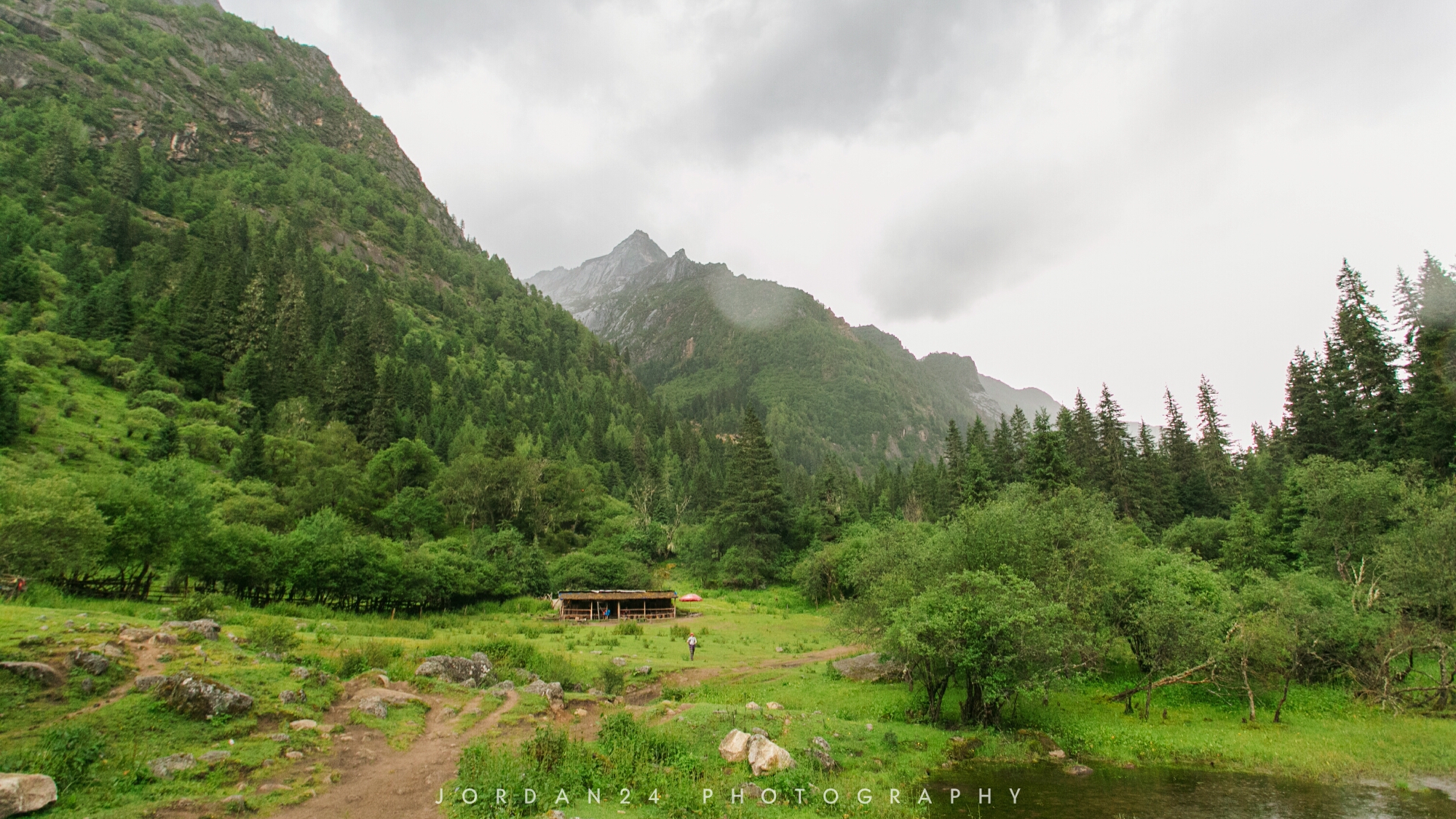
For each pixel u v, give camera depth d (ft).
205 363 337.11
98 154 549.95
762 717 77.36
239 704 54.54
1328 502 149.38
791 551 298.56
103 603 101.60
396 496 273.33
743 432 316.40
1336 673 100.53
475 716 68.44
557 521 322.14
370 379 369.30
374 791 47.93
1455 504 117.80
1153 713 89.81
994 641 78.79
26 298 331.57
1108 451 281.74
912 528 201.16
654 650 138.00
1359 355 207.92
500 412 483.51
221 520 166.61
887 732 75.92
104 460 226.79
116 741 45.70
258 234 546.26
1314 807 57.57
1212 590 110.63
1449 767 67.31
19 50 598.75
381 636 119.14
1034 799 59.88
